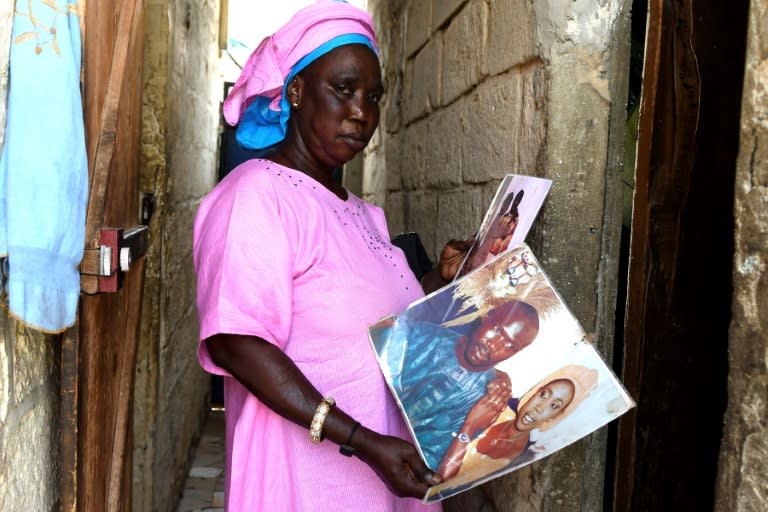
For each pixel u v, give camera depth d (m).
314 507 1.24
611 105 1.43
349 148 1.34
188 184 3.53
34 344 1.01
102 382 1.25
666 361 1.24
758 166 0.81
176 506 3.29
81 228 0.94
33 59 0.83
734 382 0.84
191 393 3.86
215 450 4.09
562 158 1.42
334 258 1.27
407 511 1.40
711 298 1.12
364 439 1.12
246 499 1.26
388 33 3.71
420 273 1.75
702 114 1.16
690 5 1.19
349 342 1.26
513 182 1.44
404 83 3.20
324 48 1.30
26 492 0.99
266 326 1.16
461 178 2.16
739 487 0.83
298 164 1.36
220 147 5.16
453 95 2.29
